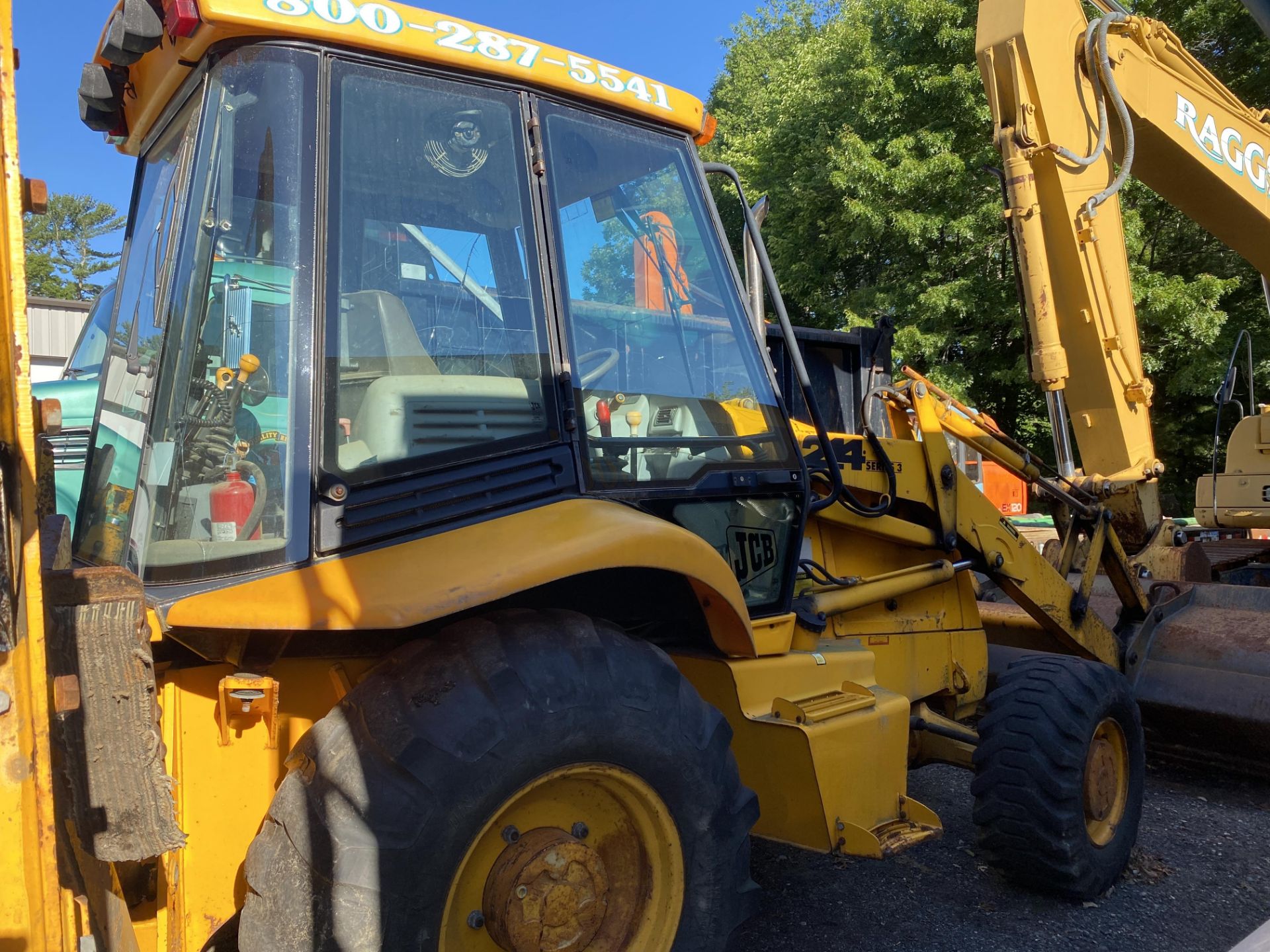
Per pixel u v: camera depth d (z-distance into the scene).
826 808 2.76
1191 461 17.97
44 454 1.99
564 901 2.09
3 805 1.32
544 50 2.57
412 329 2.23
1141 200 14.83
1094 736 3.58
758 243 3.08
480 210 2.39
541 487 2.36
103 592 1.61
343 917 1.79
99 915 1.67
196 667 2.02
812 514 3.59
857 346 8.40
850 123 16.41
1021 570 4.31
